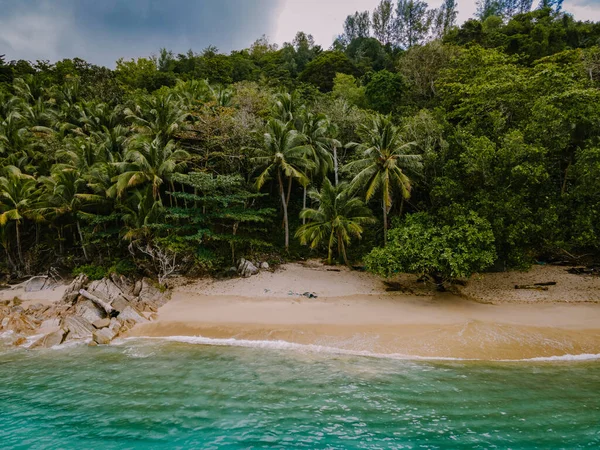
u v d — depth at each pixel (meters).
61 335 17.36
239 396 10.98
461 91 31.84
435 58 43.94
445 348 15.16
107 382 12.19
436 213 25.56
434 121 29.06
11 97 48.81
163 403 10.57
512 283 24.45
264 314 20.33
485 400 10.52
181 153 31.67
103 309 20.38
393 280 26.39
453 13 89.12
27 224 34.31
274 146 31.17
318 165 33.09
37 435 8.99
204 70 62.44
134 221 27.22
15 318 19.44
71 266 30.38
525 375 12.46
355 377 12.45
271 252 32.09
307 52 77.75
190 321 19.64
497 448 8.17
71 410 10.23
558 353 14.63
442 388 11.41
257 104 39.94
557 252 25.64
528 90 27.64
